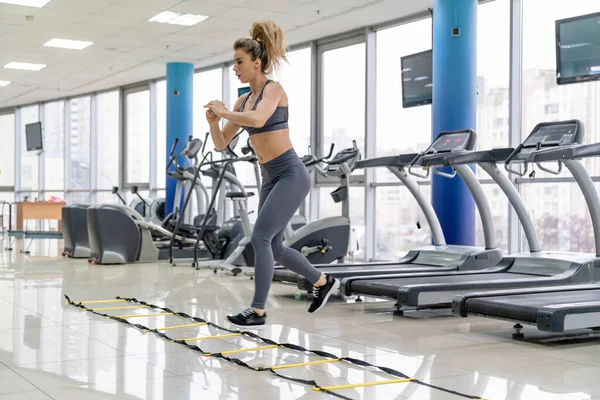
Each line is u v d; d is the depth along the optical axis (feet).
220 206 27.68
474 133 17.71
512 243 24.77
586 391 8.59
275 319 14.32
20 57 37.27
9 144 56.59
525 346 11.59
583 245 23.00
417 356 10.71
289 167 11.53
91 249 28.32
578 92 23.00
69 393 8.43
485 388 8.73
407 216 29.58
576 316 11.41
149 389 8.64
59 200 39.17
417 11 28.04
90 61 38.32
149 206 38.27
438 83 22.84
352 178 31.78
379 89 30.63
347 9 27.78
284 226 11.69
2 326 13.15
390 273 17.37
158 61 38.37
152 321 13.79
